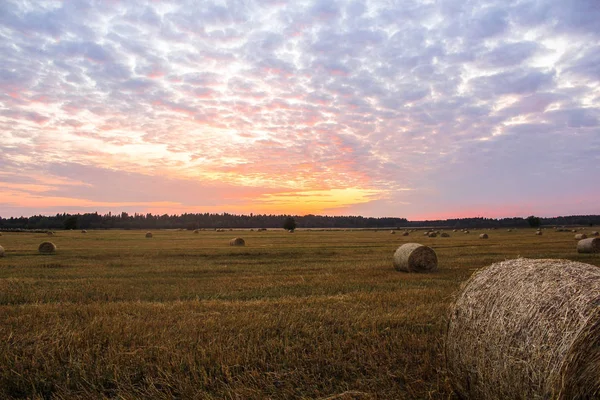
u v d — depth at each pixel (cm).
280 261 2248
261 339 751
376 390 557
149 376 596
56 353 678
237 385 573
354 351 681
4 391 564
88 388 574
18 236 6019
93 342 728
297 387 573
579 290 457
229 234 7200
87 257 2509
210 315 926
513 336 481
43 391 570
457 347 568
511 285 525
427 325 830
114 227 14825
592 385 433
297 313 931
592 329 426
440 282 1454
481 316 535
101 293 1241
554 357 431
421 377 594
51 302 1115
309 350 702
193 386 570
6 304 1099
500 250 2878
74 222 10719
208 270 1831
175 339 741
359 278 1557
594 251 2573
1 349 689
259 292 1259
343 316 904
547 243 3709
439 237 5553
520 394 463
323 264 2081
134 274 1709
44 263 2114
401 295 1160
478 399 525
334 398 532
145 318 902
